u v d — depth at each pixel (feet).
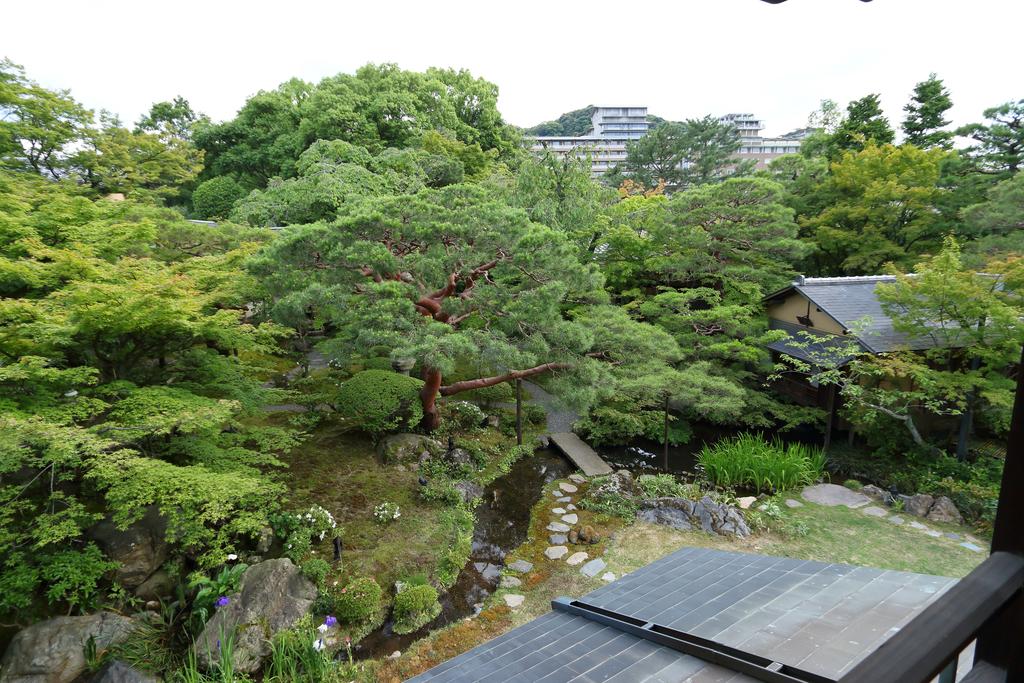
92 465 20.61
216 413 21.93
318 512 27.96
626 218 51.93
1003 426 34.99
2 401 19.95
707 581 15.83
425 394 38.19
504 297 33.63
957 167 55.42
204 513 19.38
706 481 35.58
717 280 49.70
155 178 59.77
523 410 45.57
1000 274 32.50
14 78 45.32
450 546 28.45
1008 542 3.33
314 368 52.21
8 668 19.62
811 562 16.02
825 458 38.01
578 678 10.78
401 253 34.37
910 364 33.09
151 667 20.18
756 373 49.47
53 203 28.40
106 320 21.30
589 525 31.14
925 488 32.91
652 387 34.91
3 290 26.35
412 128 79.92
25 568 20.29
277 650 20.83
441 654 22.00
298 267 32.24
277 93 88.12
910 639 2.87
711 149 119.75
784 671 9.15
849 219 54.34
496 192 53.11
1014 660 3.27
